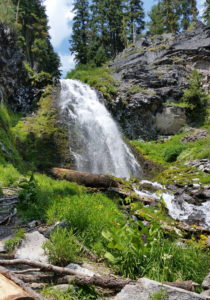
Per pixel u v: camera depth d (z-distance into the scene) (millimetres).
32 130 13297
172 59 27828
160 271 3527
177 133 21766
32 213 5480
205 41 28891
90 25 48500
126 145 17562
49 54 36406
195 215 7949
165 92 22656
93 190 8898
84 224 4621
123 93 21641
